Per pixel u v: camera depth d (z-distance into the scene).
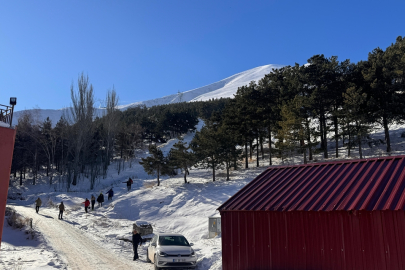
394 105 34.34
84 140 54.44
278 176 13.11
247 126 43.66
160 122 90.56
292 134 35.47
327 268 9.12
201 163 37.78
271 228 10.73
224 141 35.62
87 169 63.91
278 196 11.26
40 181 59.84
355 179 10.05
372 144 40.22
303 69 42.62
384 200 8.40
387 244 8.04
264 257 10.77
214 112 57.62
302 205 9.98
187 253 12.82
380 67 36.84
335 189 9.95
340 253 8.92
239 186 31.80
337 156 38.94
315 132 35.91
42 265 12.66
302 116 37.69
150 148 40.25
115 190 41.62
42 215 30.23
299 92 42.94
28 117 75.12
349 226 8.84
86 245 18.50
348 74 40.56
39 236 19.78
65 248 17.28
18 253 15.10
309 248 9.63
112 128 64.06
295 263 9.91
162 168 39.31
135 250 15.45
